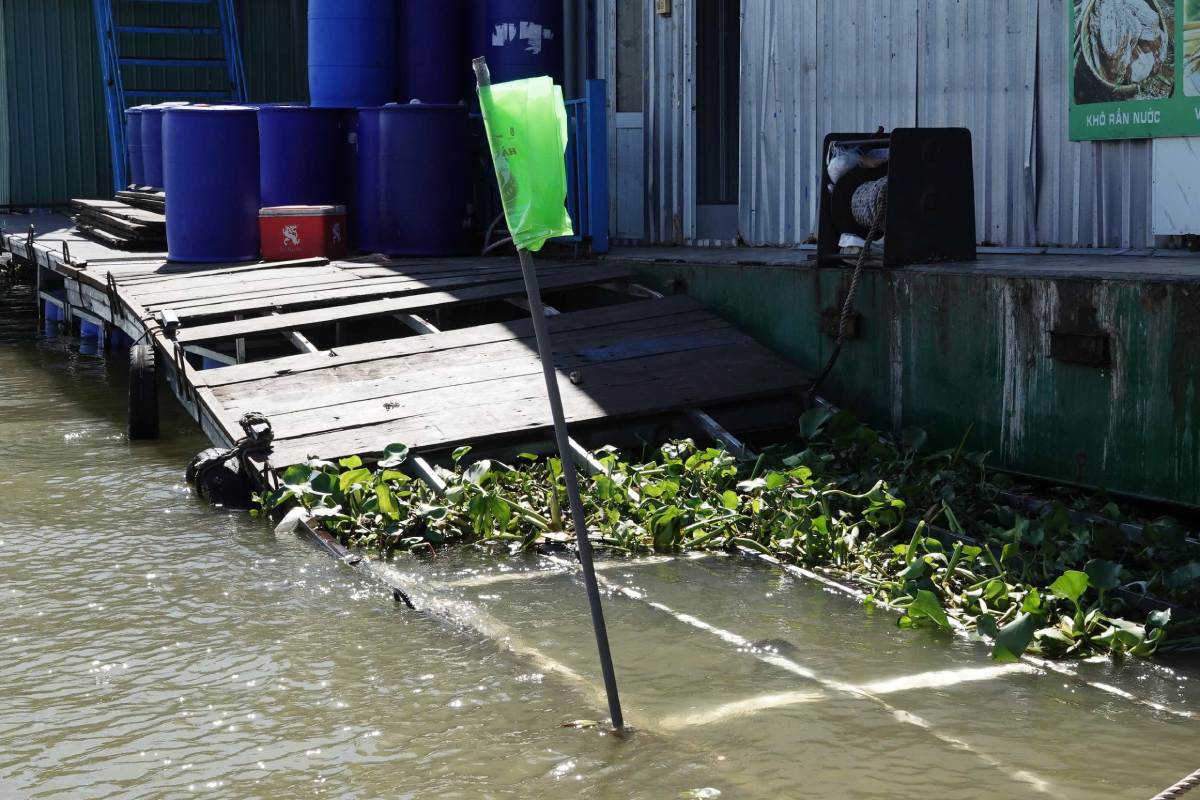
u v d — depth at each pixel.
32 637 4.95
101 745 4.01
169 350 8.38
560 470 6.54
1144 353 6.18
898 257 7.58
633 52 11.45
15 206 19.83
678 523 6.17
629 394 7.68
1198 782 3.37
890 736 4.04
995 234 8.73
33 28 19.62
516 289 9.42
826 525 5.92
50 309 14.12
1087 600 5.17
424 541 6.18
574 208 10.81
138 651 4.80
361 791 3.69
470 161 12.14
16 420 9.37
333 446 7.00
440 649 4.80
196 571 5.77
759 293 8.62
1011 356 6.86
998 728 4.10
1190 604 5.13
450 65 12.59
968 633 4.99
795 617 5.20
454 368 8.06
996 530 5.91
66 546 6.18
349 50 12.41
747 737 4.04
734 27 10.66
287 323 8.79
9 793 3.71
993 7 8.58
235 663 4.67
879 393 7.74
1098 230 8.14
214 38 20.45
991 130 8.67
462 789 3.70
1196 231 7.58
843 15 9.57
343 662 4.68
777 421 7.96
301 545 6.18
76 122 20.05
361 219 12.06
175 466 7.88
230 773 3.81
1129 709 4.26
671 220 11.23
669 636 4.97
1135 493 6.27
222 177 11.64
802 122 9.96
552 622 5.13
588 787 3.70
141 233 12.77
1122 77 7.82
